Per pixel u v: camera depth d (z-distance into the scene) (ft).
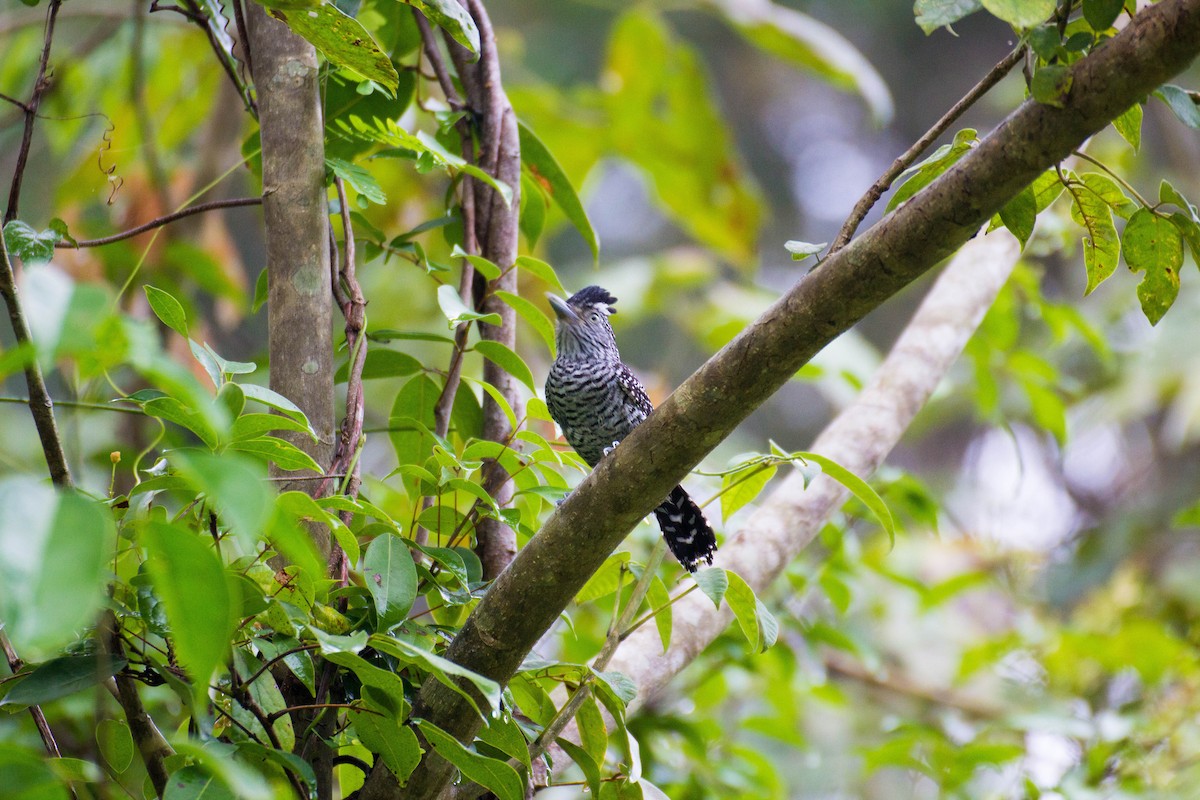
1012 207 17.62
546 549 16.93
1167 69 13.26
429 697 17.40
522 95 48.85
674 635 23.81
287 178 20.49
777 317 15.48
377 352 23.43
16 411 48.29
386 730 16.07
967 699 39.86
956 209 14.33
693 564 26.45
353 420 19.84
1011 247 31.94
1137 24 13.25
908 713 39.14
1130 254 18.04
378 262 46.65
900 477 31.91
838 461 27.04
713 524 31.60
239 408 16.06
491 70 25.79
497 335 24.62
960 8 14.70
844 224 17.06
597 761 18.86
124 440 29.32
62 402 18.44
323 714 17.93
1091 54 13.60
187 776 14.14
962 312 30.48
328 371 20.16
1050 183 17.95
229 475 9.37
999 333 35.86
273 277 20.30
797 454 19.93
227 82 41.52
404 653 14.47
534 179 28.12
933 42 98.78
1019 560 42.96
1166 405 53.26
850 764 40.09
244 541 11.12
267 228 20.56
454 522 21.70
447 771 17.44
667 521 27.09
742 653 30.58
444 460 18.94
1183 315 43.60
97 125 40.91
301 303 20.15
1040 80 13.58
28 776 11.55
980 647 36.99
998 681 40.14
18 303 13.33
